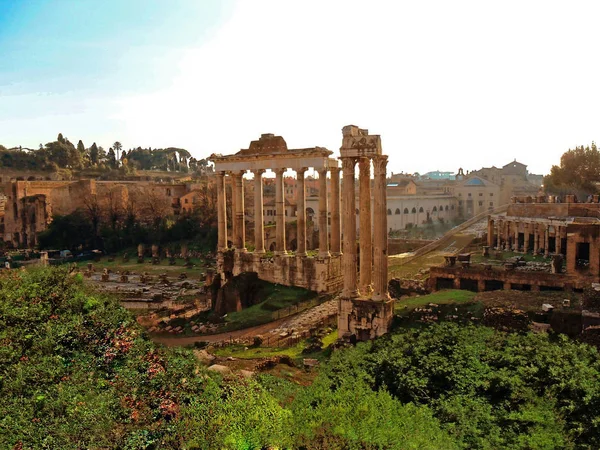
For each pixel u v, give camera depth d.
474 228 88.38
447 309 36.50
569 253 44.50
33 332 22.56
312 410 20.25
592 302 32.38
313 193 145.62
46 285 27.08
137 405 19.20
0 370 19.83
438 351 26.38
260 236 59.66
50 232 126.38
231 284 56.50
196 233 120.06
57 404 18.28
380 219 35.38
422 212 143.75
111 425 17.86
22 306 24.45
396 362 25.23
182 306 62.03
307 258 54.84
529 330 30.88
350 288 36.75
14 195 146.50
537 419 19.31
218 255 62.53
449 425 19.66
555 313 32.78
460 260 50.97
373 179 35.44
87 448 16.80
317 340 37.19
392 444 17.75
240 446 17.31
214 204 119.19
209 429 18.14
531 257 61.00
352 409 20.22
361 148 35.59
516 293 39.38
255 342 38.56
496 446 18.30
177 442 17.66
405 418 19.69
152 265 106.69
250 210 128.00
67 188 140.50
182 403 19.89
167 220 124.19
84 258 118.94
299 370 30.80
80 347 22.25
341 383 23.89
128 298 72.31
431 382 23.64
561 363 23.38
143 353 22.58
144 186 144.62
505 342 27.11
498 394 21.98
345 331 36.47
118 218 133.75
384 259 35.69
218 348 38.38
